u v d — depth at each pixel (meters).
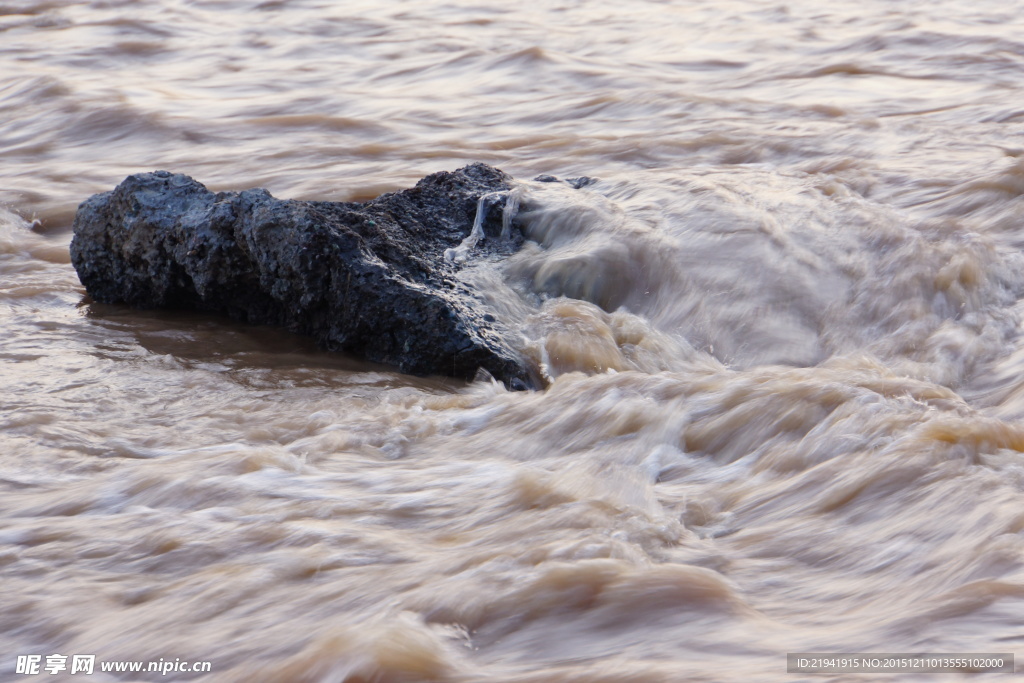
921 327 4.72
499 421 3.85
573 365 4.51
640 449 3.56
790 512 3.02
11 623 2.57
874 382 3.81
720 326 4.83
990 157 7.20
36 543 2.93
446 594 2.58
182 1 19.31
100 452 3.55
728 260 5.18
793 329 4.80
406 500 3.17
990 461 3.15
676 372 4.49
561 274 5.12
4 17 17.81
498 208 5.54
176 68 13.98
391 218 5.23
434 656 2.36
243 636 2.48
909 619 2.38
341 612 2.54
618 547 2.78
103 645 2.48
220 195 5.21
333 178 7.97
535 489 3.19
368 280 4.61
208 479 3.28
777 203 5.88
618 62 13.63
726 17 17.20
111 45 15.25
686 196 5.88
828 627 2.40
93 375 4.32
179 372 4.41
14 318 5.10
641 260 5.19
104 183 8.21
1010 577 2.50
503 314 4.81
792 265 5.16
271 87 12.53
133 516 3.08
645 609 2.50
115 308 5.32
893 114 9.76
